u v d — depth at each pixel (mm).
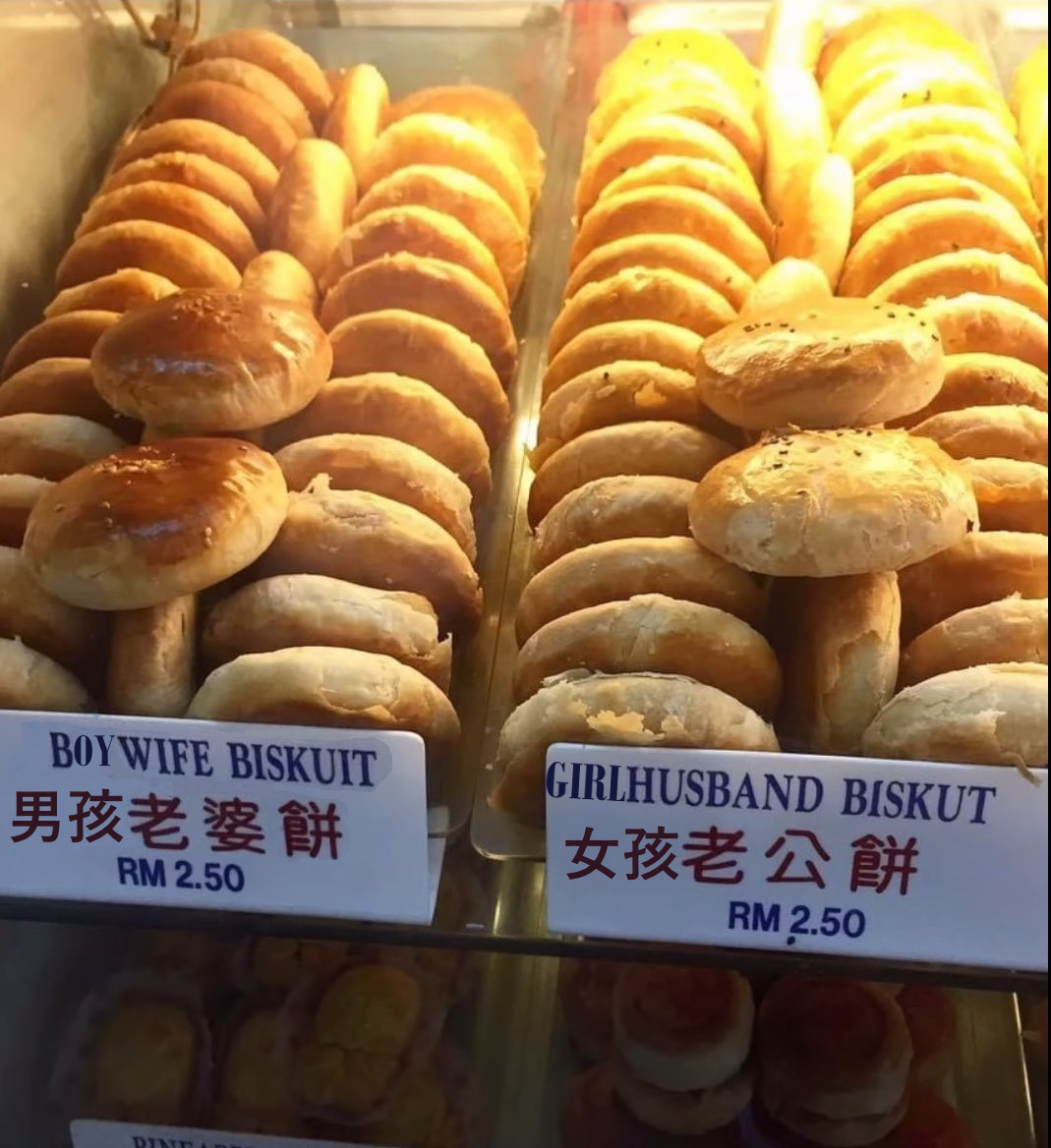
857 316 376
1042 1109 382
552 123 621
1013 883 290
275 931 336
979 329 403
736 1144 382
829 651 313
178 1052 396
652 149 517
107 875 322
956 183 469
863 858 293
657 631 315
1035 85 545
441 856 335
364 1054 394
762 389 354
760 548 310
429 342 429
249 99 548
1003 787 281
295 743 301
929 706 291
